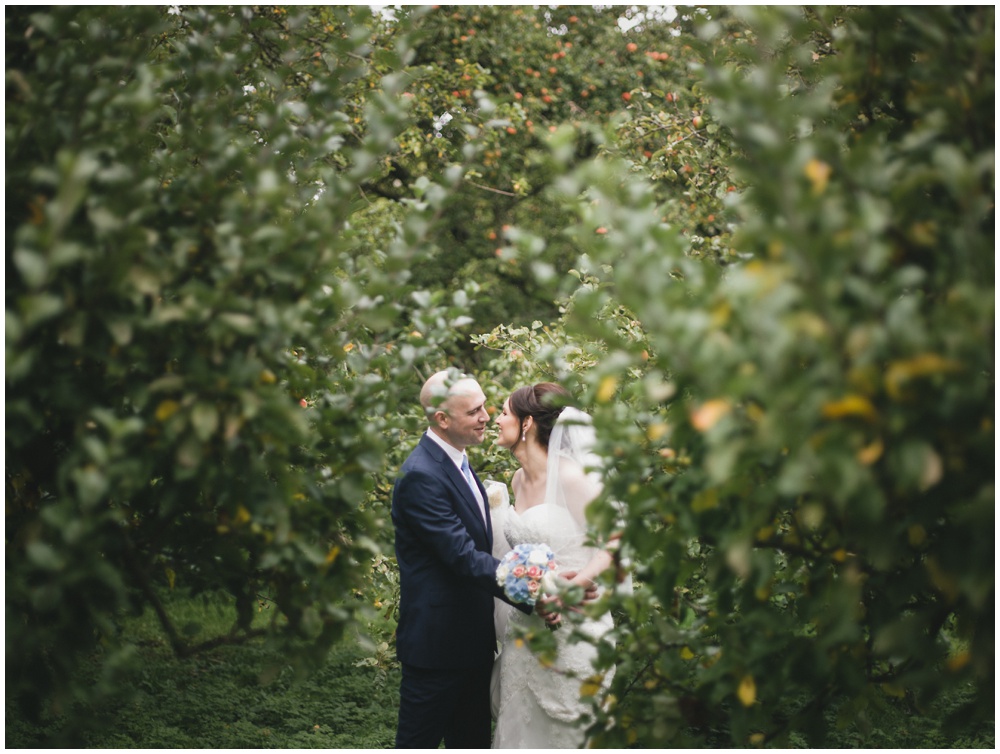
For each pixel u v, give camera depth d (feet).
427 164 19.83
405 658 10.68
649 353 10.68
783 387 4.71
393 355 8.09
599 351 11.43
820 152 5.47
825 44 8.38
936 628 6.88
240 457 6.98
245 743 13.43
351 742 13.74
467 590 10.70
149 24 7.36
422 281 28.94
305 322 7.07
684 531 6.48
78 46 7.03
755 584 6.85
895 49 6.44
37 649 7.57
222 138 7.19
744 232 5.00
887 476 5.32
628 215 5.17
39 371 6.66
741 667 6.52
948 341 4.53
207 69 7.65
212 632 19.06
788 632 6.86
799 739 12.98
